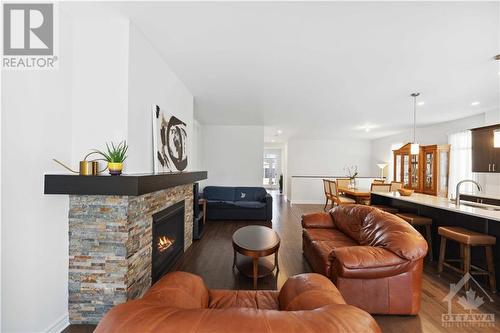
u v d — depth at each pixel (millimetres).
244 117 5125
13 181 1444
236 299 1443
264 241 2592
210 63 2531
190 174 2910
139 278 1923
